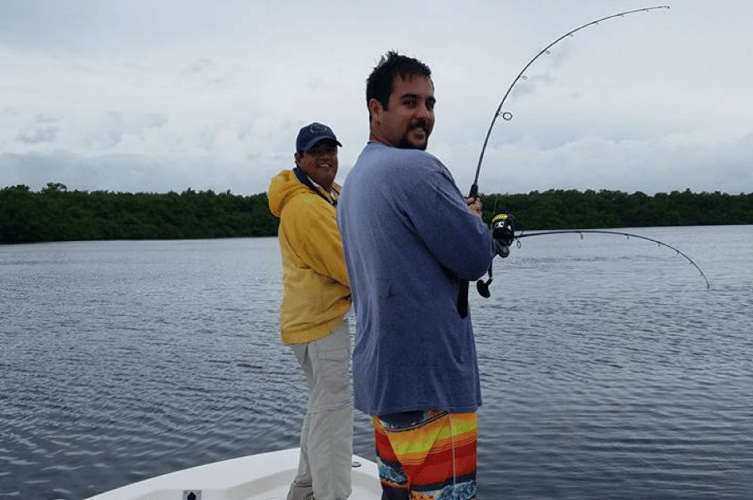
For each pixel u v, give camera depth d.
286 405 10.98
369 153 1.87
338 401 2.68
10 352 16.48
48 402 11.40
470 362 1.79
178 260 65.56
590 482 7.23
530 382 11.88
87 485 7.59
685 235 106.12
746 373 12.38
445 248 1.69
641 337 16.83
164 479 3.12
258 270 49.88
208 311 24.77
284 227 2.69
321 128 2.72
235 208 138.75
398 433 1.76
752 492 6.90
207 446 8.90
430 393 1.71
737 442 8.41
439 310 1.72
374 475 3.14
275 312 24.25
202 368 14.16
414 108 1.86
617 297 26.81
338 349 2.67
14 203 120.19
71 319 22.80
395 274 1.71
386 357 1.73
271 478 3.17
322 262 2.60
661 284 32.38
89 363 14.93
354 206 1.83
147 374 13.62
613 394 10.92
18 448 8.91
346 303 2.69
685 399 10.56
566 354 14.56
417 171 1.69
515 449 8.29
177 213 133.38
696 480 7.23
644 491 6.99
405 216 1.70
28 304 27.92
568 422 9.38
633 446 8.34
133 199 132.88
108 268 53.00
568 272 41.56
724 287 30.50
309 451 2.70
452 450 1.74
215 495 3.01
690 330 17.88
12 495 7.32
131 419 10.28
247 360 14.96
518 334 17.59
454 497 1.75
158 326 20.78
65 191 133.25
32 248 100.69
